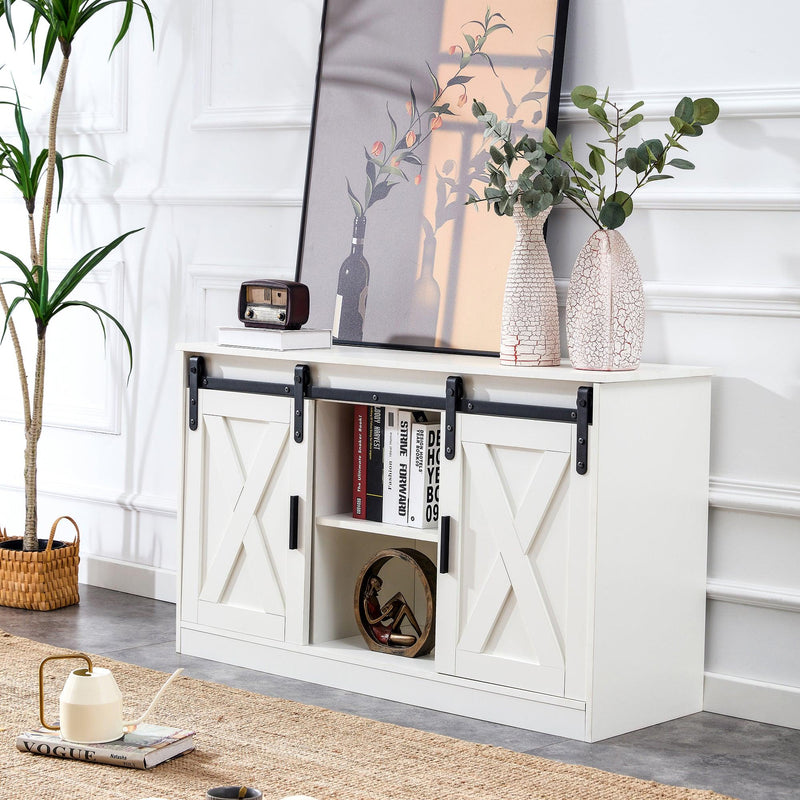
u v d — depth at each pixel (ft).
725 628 9.62
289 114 11.93
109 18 13.23
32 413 12.72
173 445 12.88
